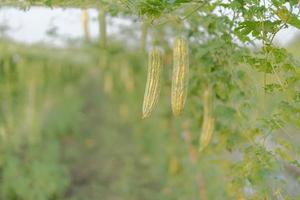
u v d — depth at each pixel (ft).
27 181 31.12
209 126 14.46
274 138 11.96
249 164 11.91
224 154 19.12
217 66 13.51
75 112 43.52
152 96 10.34
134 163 34.24
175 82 10.12
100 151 39.14
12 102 33.60
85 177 35.86
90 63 44.75
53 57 39.11
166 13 10.62
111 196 31.68
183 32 14.11
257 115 13.05
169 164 27.45
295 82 10.26
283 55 10.12
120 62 37.83
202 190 21.04
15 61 33.83
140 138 37.45
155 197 29.07
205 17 12.60
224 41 12.12
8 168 30.96
